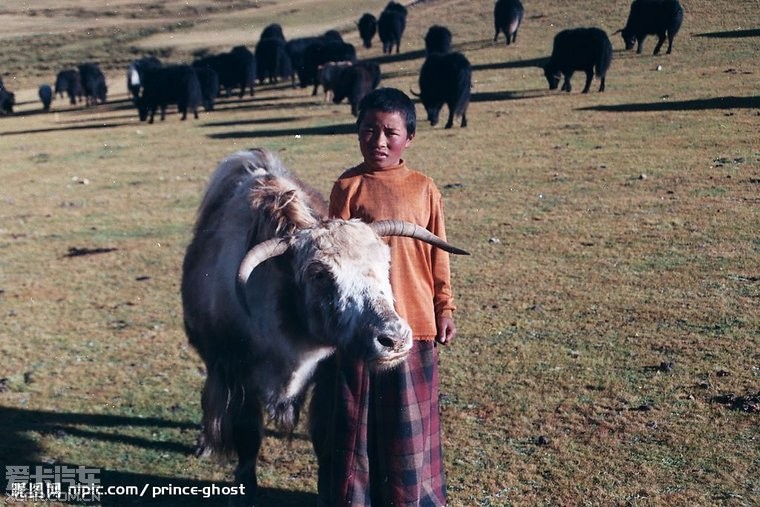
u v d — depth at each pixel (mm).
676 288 9422
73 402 7262
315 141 22031
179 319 9445
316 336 4359
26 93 51156
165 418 6930
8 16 73812
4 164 22547
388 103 4504
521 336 8297
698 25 34031
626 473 5672
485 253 11258
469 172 16406
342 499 4410
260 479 5887
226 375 5199
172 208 15594
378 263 4188
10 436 6609
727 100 21312
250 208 5023
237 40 59219
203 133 26203
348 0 70688
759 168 14695
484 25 42875
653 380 7113
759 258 10242
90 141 26734
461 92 21672
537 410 6688
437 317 4648
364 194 4559
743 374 7125
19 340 8891
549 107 23422
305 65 38000
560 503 5359
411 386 4426
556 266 10516
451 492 5539
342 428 4395
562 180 15148
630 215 12570
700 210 12508
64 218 15250
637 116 20516
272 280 4645
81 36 65125
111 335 8977
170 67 31531
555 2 42906
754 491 5387
